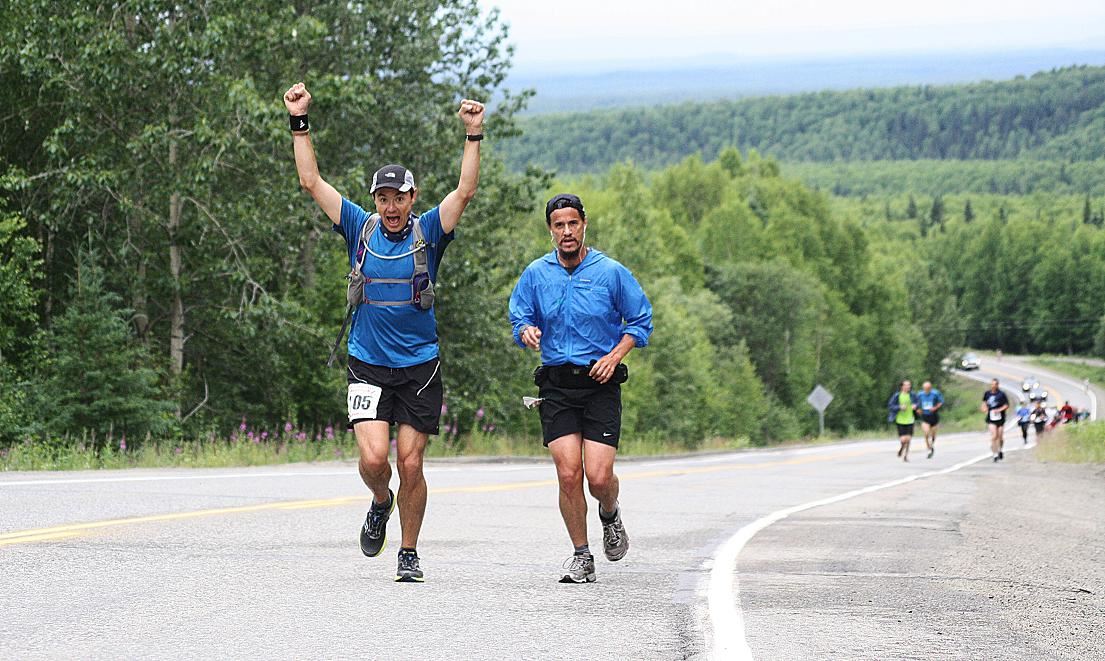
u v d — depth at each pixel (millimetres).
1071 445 74812
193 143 58469
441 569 16828
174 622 12430
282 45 60406
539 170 70812
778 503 31953
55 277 60531
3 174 56344
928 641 12250
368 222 15859
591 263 16500
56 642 11359
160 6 56094
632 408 118188
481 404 71438
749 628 12734
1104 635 12914
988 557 19641
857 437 183750
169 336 65125
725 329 185125
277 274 66625
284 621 12664
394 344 15781
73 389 49312
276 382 64000
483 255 70500
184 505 23828
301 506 24625
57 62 56344
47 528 19297
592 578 15953
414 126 68750
